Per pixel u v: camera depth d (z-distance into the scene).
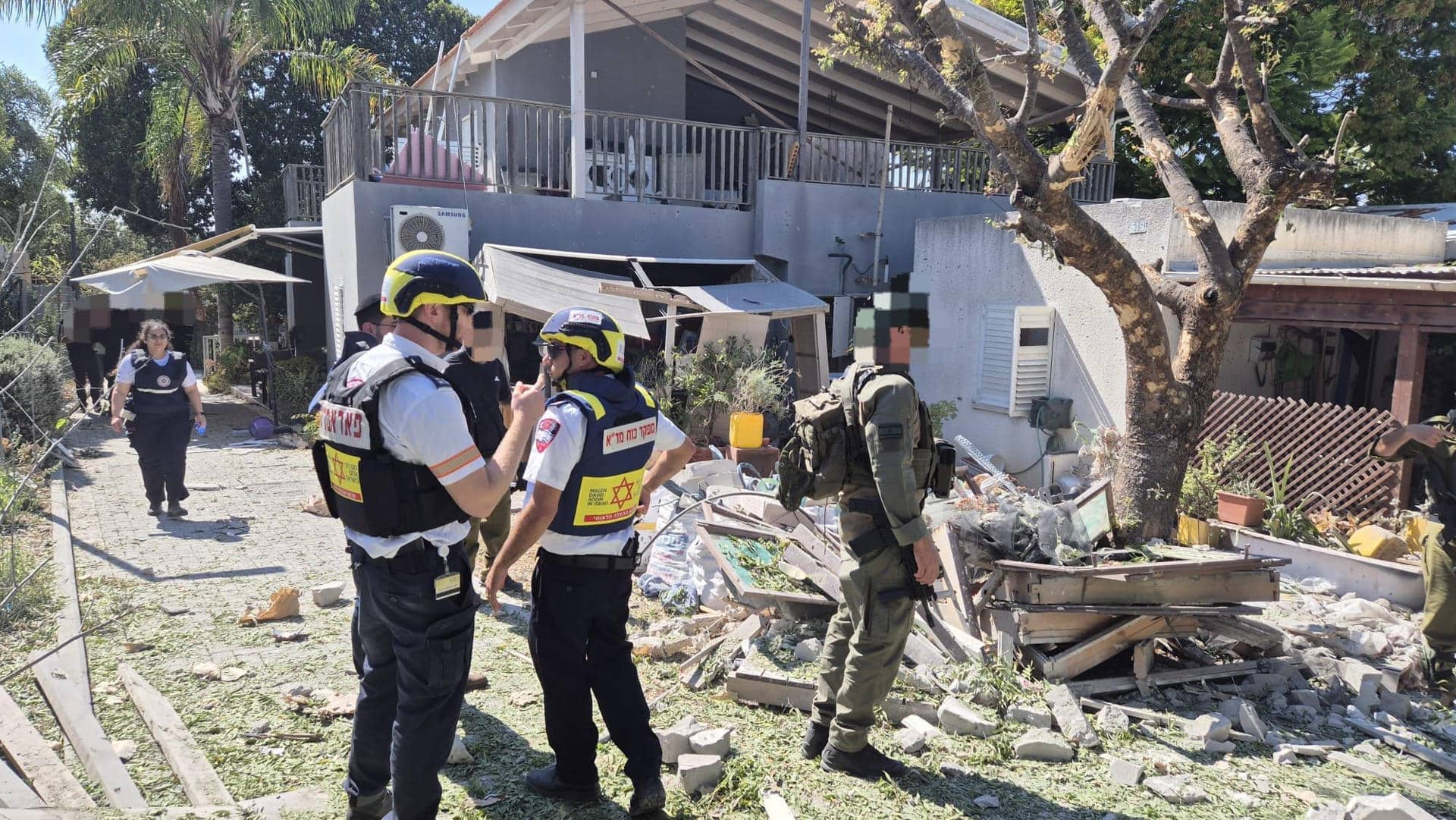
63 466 9.60
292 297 17.92
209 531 7.31
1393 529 7.30
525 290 9.38
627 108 15.08
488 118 14.18
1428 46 15.85
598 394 3.25
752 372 9.62
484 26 12.66
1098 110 5.59
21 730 3.56
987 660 4.59
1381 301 7.98
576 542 3.22
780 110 17.70
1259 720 4.38
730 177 12.79
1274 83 13.90
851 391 3.56
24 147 17.12
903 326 3.55
